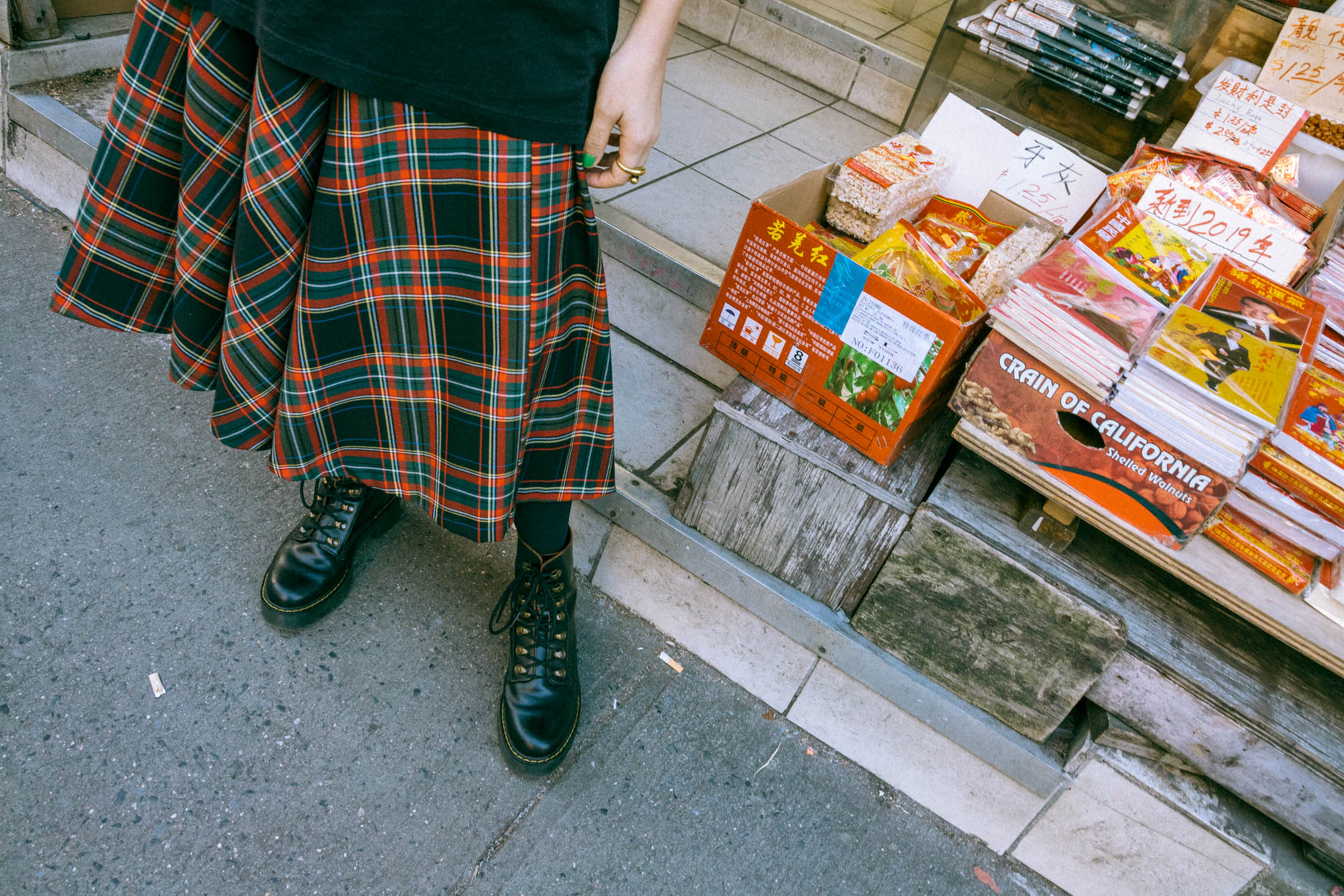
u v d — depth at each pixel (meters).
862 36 2.77
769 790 1.40
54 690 1.23
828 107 2.78
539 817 1.27
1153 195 1.35
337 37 0.80
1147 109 1.95
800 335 1.26
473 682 1.42
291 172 0.90
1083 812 1.30
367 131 0.86
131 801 1.14
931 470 1.32
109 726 1.21
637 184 2.03
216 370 1.11
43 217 2.08
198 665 1.31
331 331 1.00
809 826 1.37
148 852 1.10
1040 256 1.30
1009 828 1.39
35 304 1.83
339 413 1.07
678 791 1.36
